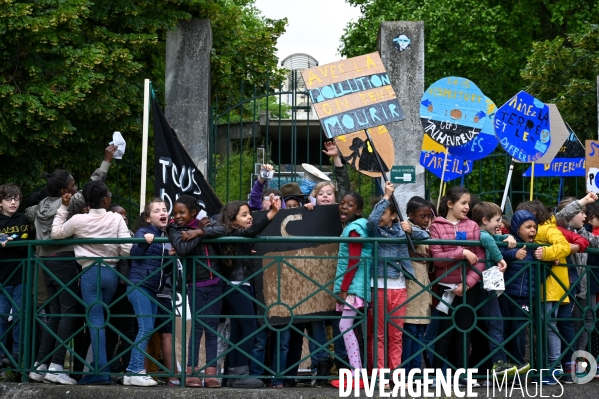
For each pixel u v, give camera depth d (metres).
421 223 6.26
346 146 7.14
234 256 5.92
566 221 6.72
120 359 6.62
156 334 6.80
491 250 6.01
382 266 6.11
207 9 11.03
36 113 8.76
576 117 13.59
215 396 5.77
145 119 7.52
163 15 9.87
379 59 6.68
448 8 18.44
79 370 6.65
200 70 9.34
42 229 6.64
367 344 6.20
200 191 7.77
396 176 9.33
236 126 13.73
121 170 11.16
